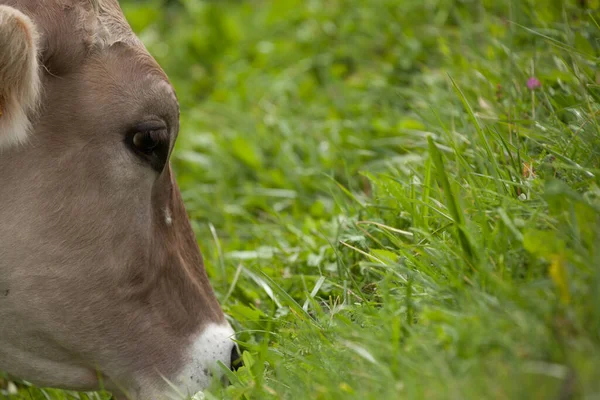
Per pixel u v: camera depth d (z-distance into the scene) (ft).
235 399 19.20
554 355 15.56
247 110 41.63
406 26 41.86
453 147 23.84
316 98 40.47
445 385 15.57
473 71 31.78
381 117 36.47
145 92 21.26
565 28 28.22
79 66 20.95
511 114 26.94
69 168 20.65
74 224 20.70
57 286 20.75
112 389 22.08
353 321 20.90
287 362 19.95
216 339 22.20
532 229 18.47
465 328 16.66
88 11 21.36
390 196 25.32
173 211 22.44
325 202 32.96
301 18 47.57
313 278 24.70
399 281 20.85
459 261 19.95
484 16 35.45
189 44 49.29
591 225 18.20
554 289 17.28
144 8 53.11
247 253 28.40
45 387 22.20
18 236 20.54
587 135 22.70
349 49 42.63
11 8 19.15
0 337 21.18
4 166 20.51
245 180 37.35
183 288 22.21
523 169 23.17
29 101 19.79
